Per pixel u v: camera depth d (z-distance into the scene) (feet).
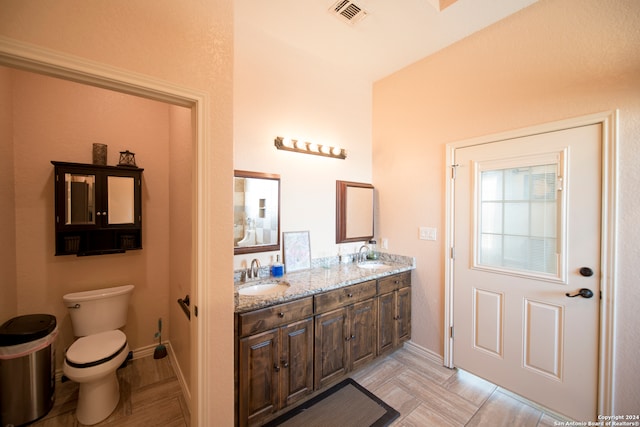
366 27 7.00
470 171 7.30
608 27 5.19
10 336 5.49
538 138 6.09
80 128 7.14
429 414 6.00
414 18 6.62
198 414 4.34
